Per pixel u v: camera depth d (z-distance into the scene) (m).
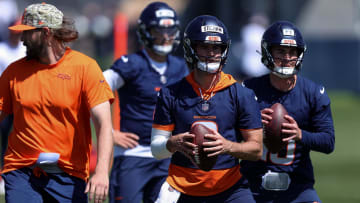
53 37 16.09
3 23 36.09
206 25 15.93
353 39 71.94
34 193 16.17
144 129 21.42
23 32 16.12
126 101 21.86
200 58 15.96
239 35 68.06
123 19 48.28
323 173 35.47
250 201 16.41
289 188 18.17
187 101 16.23
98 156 15.89
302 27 72.88
